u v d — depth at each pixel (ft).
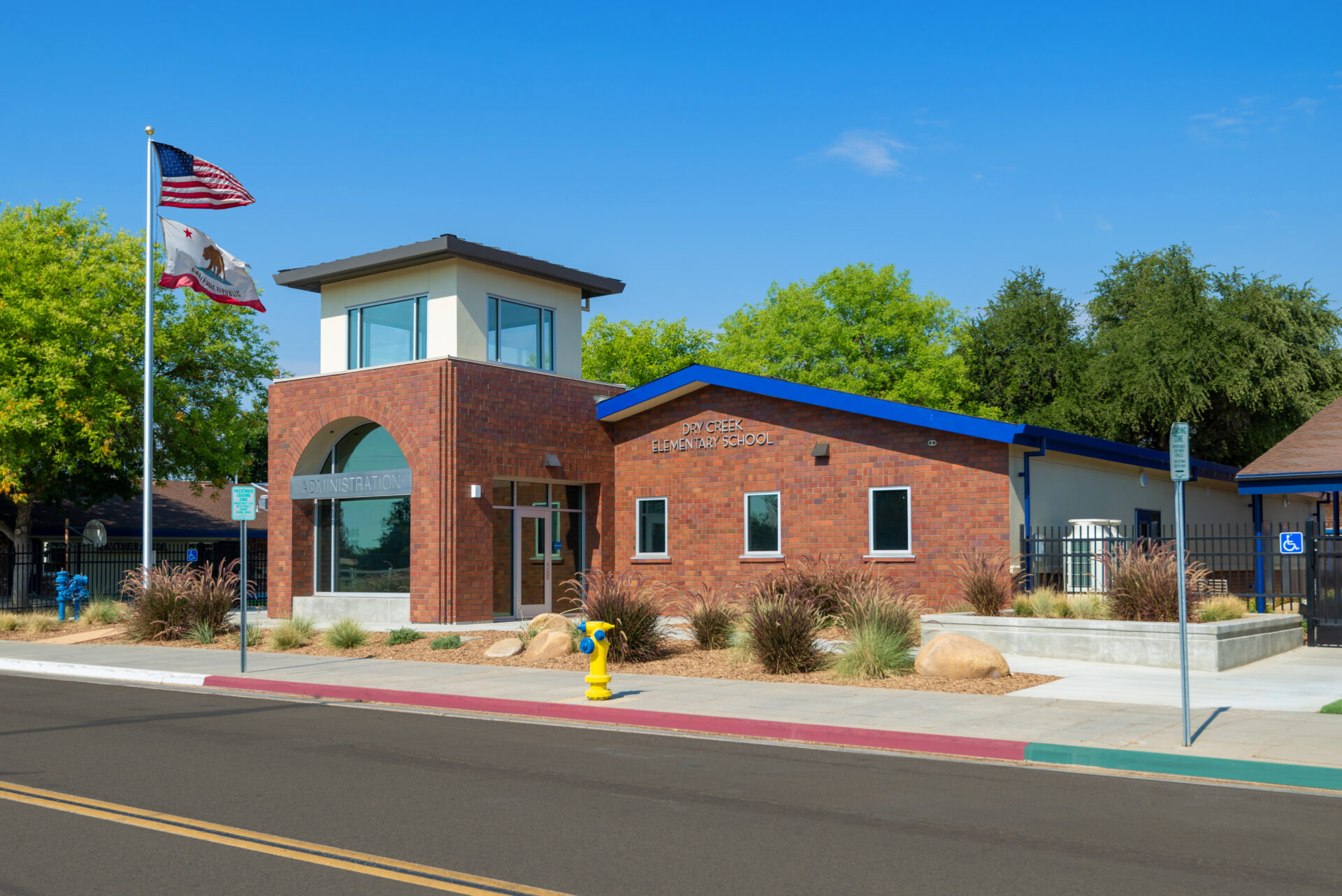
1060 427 141.69
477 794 27.76
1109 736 33.99
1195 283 126.82
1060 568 70.33
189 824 24.54
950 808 26.16
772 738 37.04
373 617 80.38
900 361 157.79
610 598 56.08
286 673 54.65
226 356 117.80
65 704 46.57
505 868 21.07
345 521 83.82
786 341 159.22
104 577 138.82
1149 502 85.97
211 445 116.88
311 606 83.41
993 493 68.74
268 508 85.97
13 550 126.62
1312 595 60.80
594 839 23.26
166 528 142.20
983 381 162.71
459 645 62.85
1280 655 56.85
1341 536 61.52
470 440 77.30
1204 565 60.75
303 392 84.17
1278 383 118.73
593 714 41.37
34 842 22.95
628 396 83.87
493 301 84.12
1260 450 124.77
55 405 98.89
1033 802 26.84
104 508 145.79
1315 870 20.95
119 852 22.18
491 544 78.54
